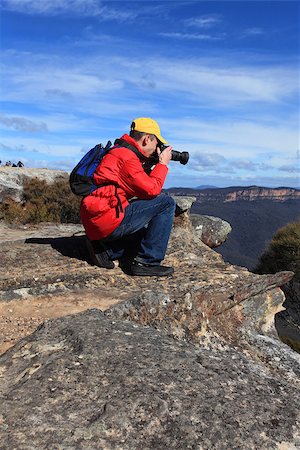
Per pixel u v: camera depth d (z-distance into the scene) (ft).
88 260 18.43
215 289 13.34
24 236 31.22
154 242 16.30
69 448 6.50
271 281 14.48
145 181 14.44
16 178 70.90
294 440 7.09
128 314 11.83
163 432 6.97
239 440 6.94
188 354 9.58
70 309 14.67
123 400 7.55
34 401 7.53
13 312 14.60
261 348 12.59
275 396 8.41
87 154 14.92
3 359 9.35
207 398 7.87
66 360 8.71
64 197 67.41
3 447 6.46
